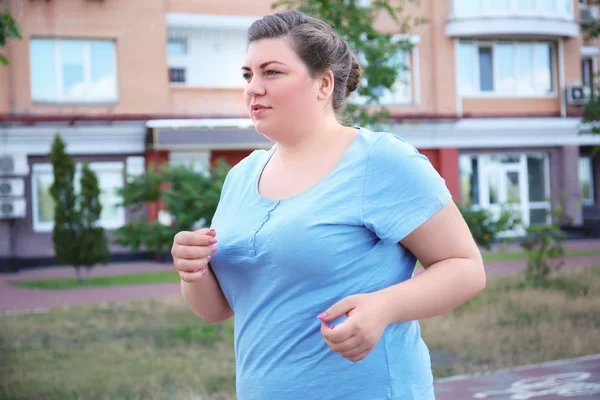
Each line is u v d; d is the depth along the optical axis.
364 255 1.74
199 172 8.18
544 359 7.17
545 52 24.30
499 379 6.45
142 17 20.22
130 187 8.21
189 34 21.08
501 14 22.98
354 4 9.05
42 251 19.88
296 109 1.79
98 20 19.88
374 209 1.73
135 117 20.05
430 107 23.33
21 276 18.03
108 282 15.77
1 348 8.33
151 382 6.52
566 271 13.94
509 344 7.79
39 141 19.55
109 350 8.08
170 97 20.56
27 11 19.23
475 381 6.41
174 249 1.82
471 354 7.43
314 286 1.73
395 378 1.75
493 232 10.43
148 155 20.47
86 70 19.91
